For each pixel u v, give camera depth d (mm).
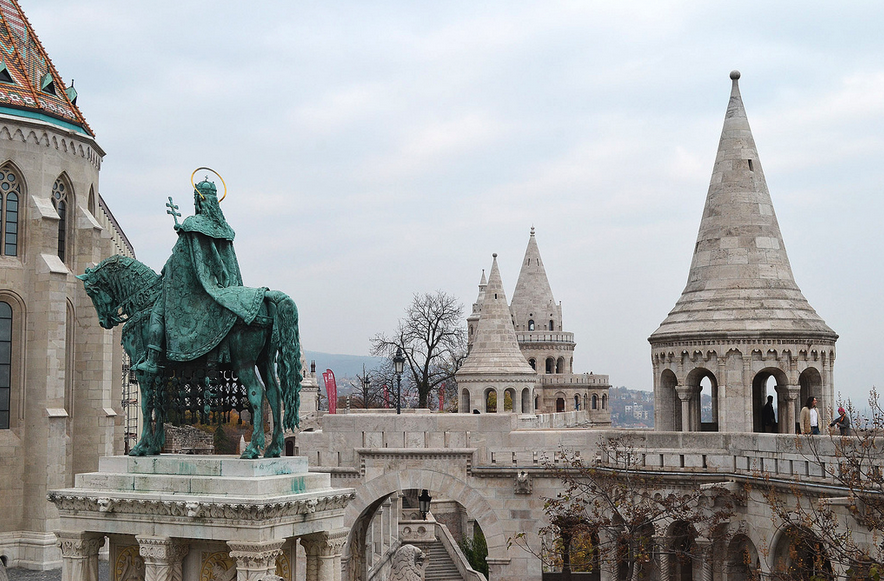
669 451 31453
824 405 33969
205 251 16281
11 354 44594
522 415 62812
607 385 115312
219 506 14250
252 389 15766
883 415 24562
